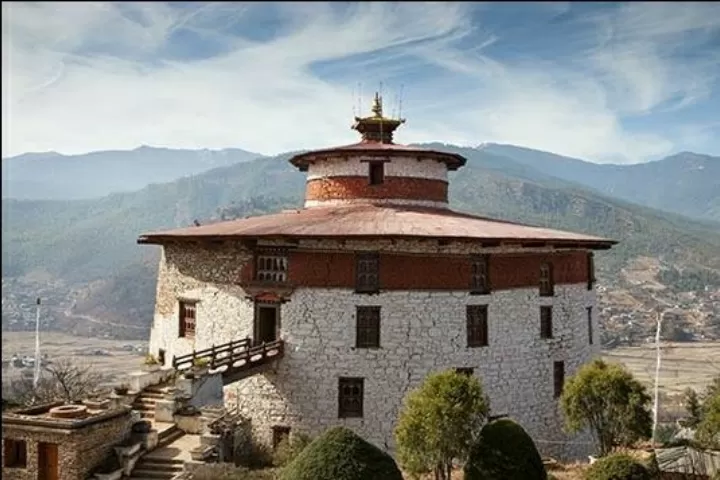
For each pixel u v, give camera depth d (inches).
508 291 1304.1
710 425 1010.7
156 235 1382.9
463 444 864.9
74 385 1935.3
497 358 1278.3
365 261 1231.5
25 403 1327.5
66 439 859.4
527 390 1316.4
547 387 1353.3
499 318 1286.9
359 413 1214.3
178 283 1413.6
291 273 1240.2
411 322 1218.6
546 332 1375.5
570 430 1077.8
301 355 1228.5
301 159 1555.1
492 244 1259.2
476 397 882.1
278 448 1171.9
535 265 1355.8
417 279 1224.8
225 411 1133.1
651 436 1098.1
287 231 1199.6
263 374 1253.7
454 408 858.1
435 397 871.7
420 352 1216.2
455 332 1237.1
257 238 1208.2
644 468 854.5
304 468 783.1
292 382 1232.2
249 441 1232.8
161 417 1071.6
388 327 1215.6
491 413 1262.3
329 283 1222.9
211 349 1155.3
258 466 1099.9
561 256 1414.9
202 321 1344.7
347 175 1488.7
